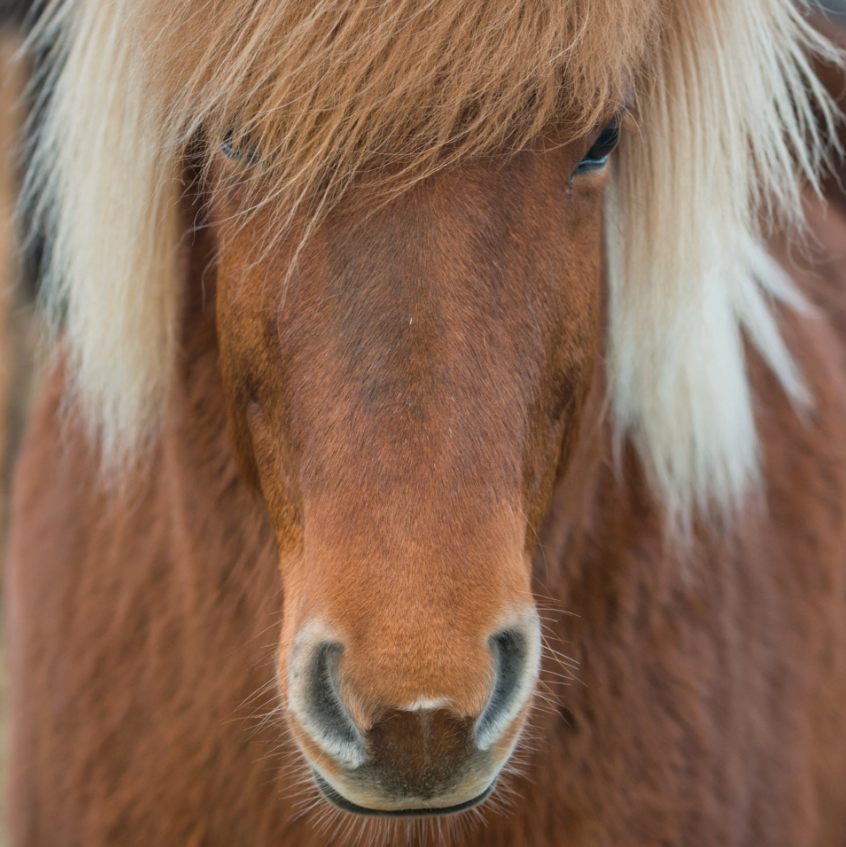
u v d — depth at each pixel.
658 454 2.96
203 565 2.96
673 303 2.90
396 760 2.71
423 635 2.71
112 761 2.99
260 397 2.83
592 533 2.96
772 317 3.07
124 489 2.99
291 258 2.78
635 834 2.96
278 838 2.96
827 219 3.47
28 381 5.21
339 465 2.74
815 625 3.05
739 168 2.90
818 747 3.07
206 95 2.79
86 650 3.00
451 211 2.76
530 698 2.76
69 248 2.96
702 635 2.98
